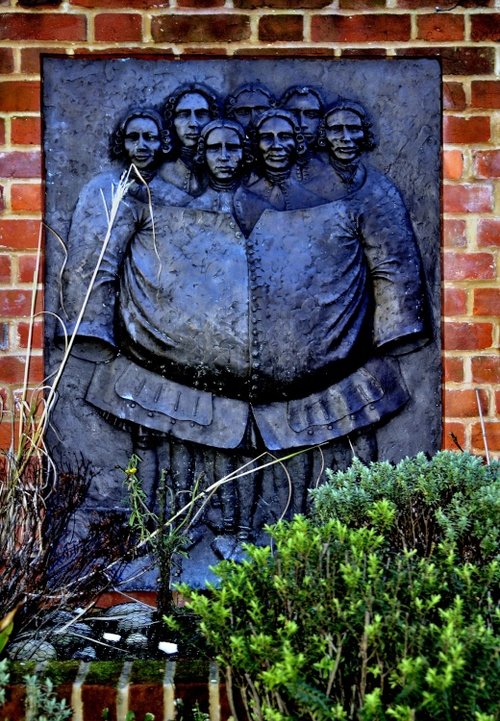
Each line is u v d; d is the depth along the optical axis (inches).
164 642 123.6
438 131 140.3
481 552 106.7
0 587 117.7
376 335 139.6
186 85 139.6
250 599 99.7
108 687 105.7
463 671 86.9
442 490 116.0
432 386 140.7
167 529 136.3
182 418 138.3
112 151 139.5
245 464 135.5
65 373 139.5
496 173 140.0
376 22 139.8
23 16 138.4
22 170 138.3
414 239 139.9
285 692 96.3
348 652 96.0
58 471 138.1
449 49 140.0
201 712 105.1
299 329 138.1
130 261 138.7
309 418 139.3
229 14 139.6
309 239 138.8
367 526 111.5
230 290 137.9
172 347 137.9
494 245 140.1
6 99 138.2
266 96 139.6
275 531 107.0
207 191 139.3
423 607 94.2
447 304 140.1
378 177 140.1
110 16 138.8
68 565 128.0
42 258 139.1
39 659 116.6
